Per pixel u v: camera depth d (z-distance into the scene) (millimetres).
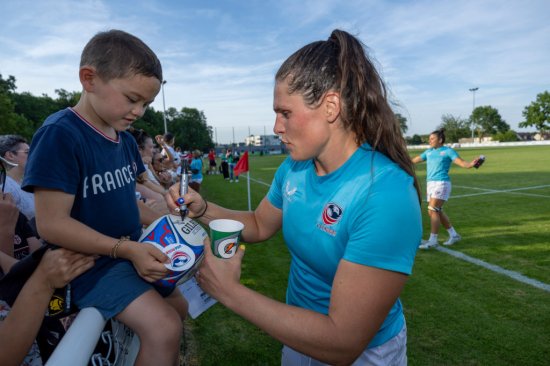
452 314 3168
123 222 1415
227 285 1005
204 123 95812
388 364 1220
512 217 6715
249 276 4273
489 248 4949
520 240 5242
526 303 3330
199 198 1487
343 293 920
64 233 1119
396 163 1057
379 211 930
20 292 1049
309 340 914
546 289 3604
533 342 2734
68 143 1180
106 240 1154
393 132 1062
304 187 1191
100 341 1107
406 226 924
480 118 83750
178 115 90125
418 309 3270
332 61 980
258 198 11383
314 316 937
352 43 1021
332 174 1081
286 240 1307
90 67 1228
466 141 79812
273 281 4109
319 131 996
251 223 1578
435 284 3799
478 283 3797
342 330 904
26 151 3164
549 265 4242
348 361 938
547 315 3111
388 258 907
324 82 961
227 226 1178
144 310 1165
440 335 2852
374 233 918
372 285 909
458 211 7500
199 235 1231
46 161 1123
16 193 2473
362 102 1009
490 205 8000
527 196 8992
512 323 2998
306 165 1231
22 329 1006
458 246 5090
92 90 1251
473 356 2586
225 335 2969
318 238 1107
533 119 73750
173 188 1498
